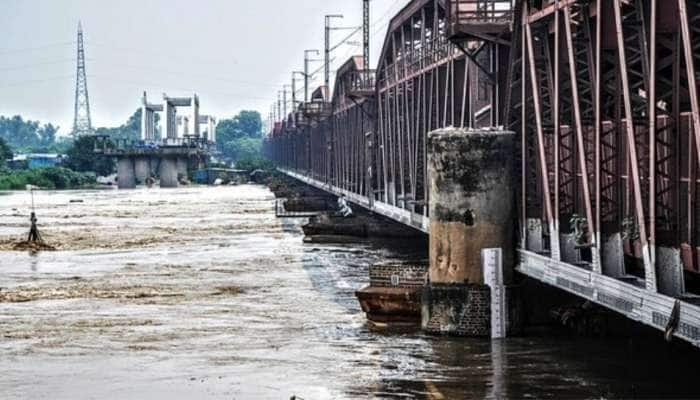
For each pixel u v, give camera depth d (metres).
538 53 93.12
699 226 63.09
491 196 94.94
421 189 159.00
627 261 78.69
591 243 75.00
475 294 96.00
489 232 95.25
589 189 76.00
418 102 162.38
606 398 74.38
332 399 77.00
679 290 63.56
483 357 88.75
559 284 81.25
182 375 86.50
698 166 62.78
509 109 97.88
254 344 99.19
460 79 138.25
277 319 113.81
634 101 73.06
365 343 97.62
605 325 96.81
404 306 107.38
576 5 78.69
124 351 97.06
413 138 168.00
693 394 75.19
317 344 98.00
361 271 161.50
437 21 151.75
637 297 64.38
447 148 95.50
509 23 104.06
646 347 92.62
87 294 137.75
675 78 63.53
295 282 147.88
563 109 91.06
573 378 80.75
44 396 80.00
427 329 98.62
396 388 79.56
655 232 63.03
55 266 174.75
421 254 190.38
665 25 63.69
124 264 176.25
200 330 107.62
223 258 184.62
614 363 85.75
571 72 78.81
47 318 117.06
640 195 65.00
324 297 131.25
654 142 62.94
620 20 66.44
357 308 120.81
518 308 96.56
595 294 72.44
